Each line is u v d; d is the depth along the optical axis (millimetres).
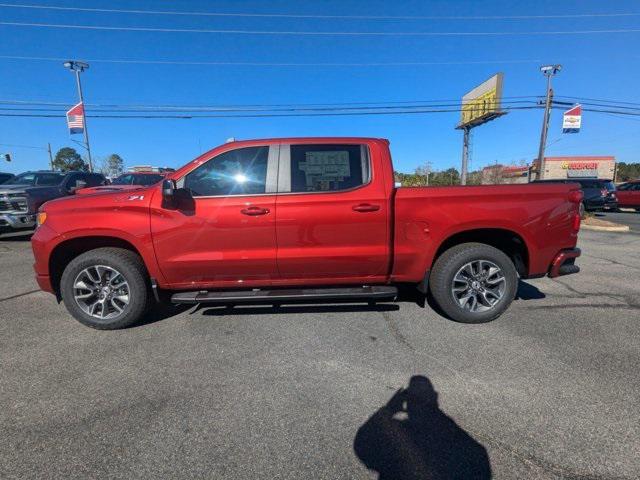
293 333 4020
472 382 3051
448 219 4082
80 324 4324
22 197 9570
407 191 4090
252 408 2750
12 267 7137
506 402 2781
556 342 3752
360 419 2617
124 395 2926
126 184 12500
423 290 4262
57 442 2412
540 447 2328
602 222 14117
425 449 2326
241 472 2162
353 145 4164
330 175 4090
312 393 2932
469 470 2156
